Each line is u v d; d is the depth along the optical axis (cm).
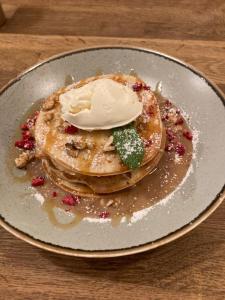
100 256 31
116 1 55
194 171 37
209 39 49
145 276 32
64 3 55
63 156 36
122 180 36
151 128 37
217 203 33
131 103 36
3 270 33
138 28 51
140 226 33
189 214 33
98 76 42
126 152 34
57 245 32
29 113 42
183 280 31
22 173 38
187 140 39
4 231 35
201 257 33
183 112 41
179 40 49
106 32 51
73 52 45
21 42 50
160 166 38
